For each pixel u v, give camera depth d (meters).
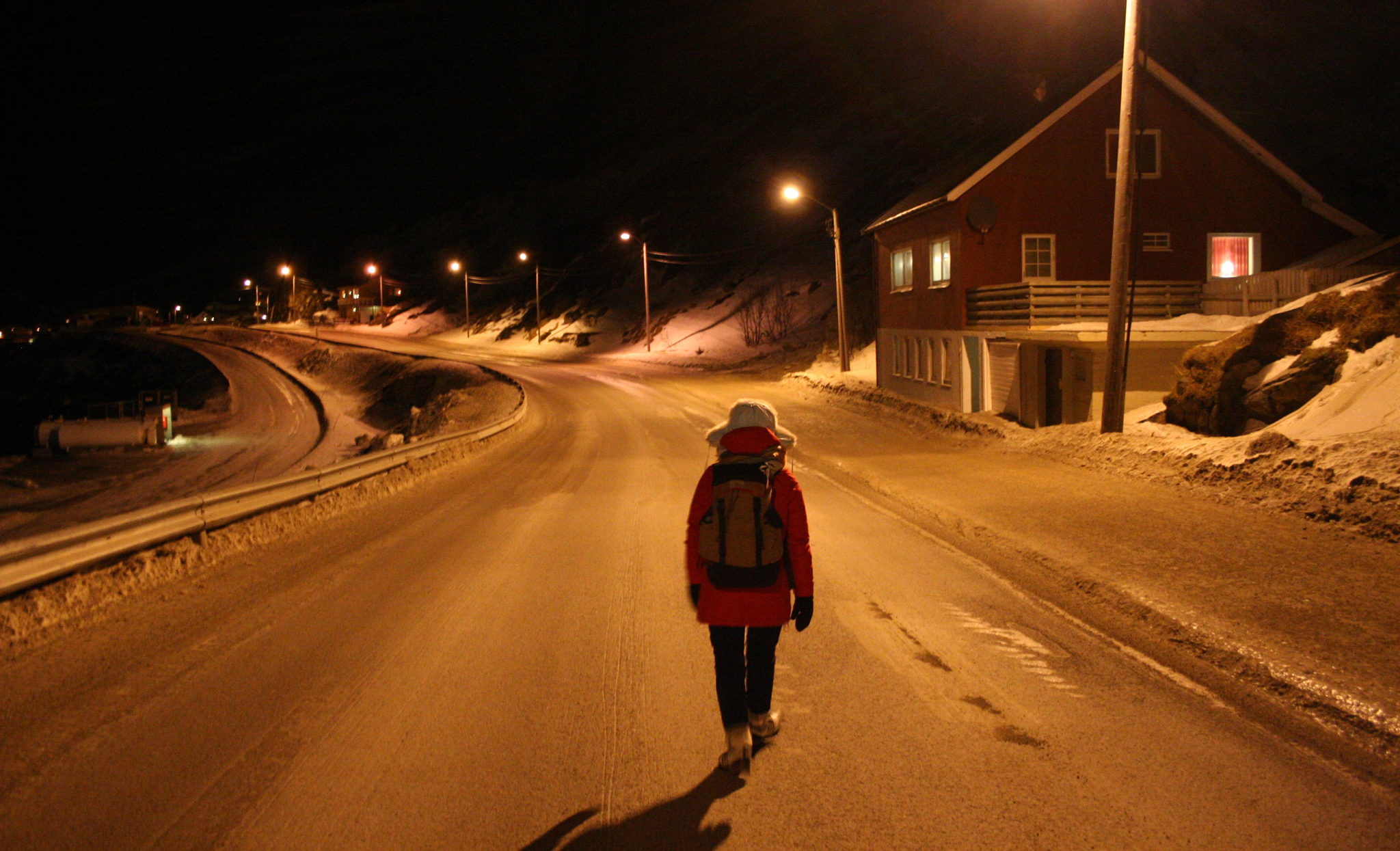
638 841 3.37
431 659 5.60
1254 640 5.34
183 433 50.16
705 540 4.01
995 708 4.65
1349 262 21.05
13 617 6.09
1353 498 8.36
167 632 6.22
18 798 3.77
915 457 15.91
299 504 11.13
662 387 38.47
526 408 31.62
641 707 4.76
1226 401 14.23
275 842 3.39
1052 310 19.78
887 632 6.04
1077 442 14.19
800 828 3.45
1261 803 3.58
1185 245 23.14
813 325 52.00
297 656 5.67
